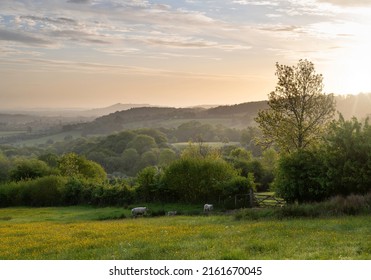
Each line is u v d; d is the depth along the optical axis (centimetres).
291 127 6056
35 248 2489
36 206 8025
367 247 1919
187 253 1980
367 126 4138
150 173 6694
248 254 1909
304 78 6047
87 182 7744
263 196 5672
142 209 5312
